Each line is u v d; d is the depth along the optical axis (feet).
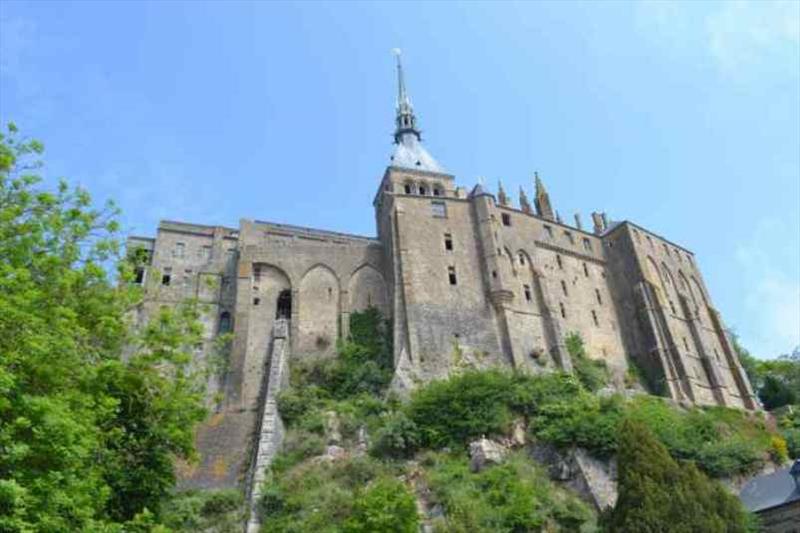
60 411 54.34
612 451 147.23
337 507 127.85
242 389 185.16
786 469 147.74
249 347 199.31
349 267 226.38
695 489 111.45
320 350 207.10
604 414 160.66
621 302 245.86
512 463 146.00
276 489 139.23
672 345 228.84
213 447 162.91
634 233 256.11
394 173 261.65
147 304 203.62
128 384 74.08
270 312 211.41
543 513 128.26
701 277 275.80
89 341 72.23
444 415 159.02
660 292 243.19
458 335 201.05
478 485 138.41
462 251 222.28
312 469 147.84
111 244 74.84
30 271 66.28
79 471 60.44
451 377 174.70
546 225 247.70
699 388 224.33
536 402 164.76
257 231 233.76
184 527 131.13
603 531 114.21
